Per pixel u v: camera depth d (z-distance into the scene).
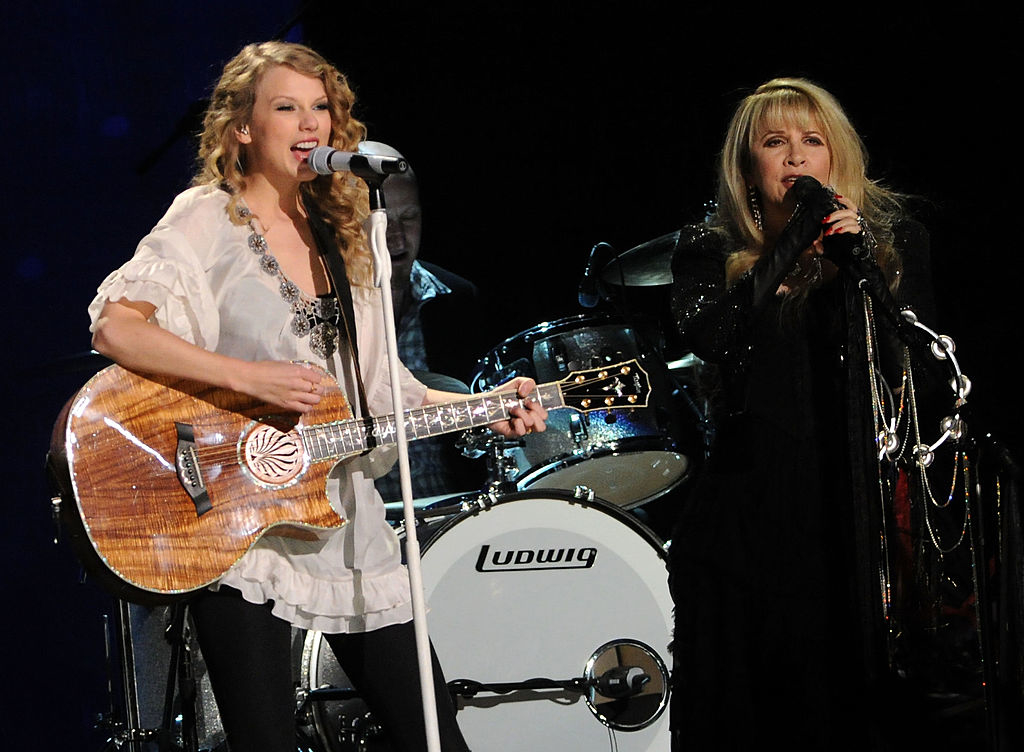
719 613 9.56
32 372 15.91
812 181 9.16
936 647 9.31
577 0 19.19
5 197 18.72
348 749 13.06
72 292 18.83
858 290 8.68
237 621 8.78
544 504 13.59
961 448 8.53
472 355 18.89
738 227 10.23
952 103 16.83
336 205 9.84
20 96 18.81
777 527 9.36
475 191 19.75
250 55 9.54
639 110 19.12
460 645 13.14
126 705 12.02
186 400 9.02
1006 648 8.03
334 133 9.72
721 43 18.47
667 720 13.60
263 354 9.19
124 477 8.66
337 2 19.34
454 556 13.23
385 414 9.88
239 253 9.23
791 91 10.22
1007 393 16.45
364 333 9.87
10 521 18.42
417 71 19.56
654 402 14.23
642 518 17.48
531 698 13.25
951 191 16.88
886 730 8.95
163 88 19.17
